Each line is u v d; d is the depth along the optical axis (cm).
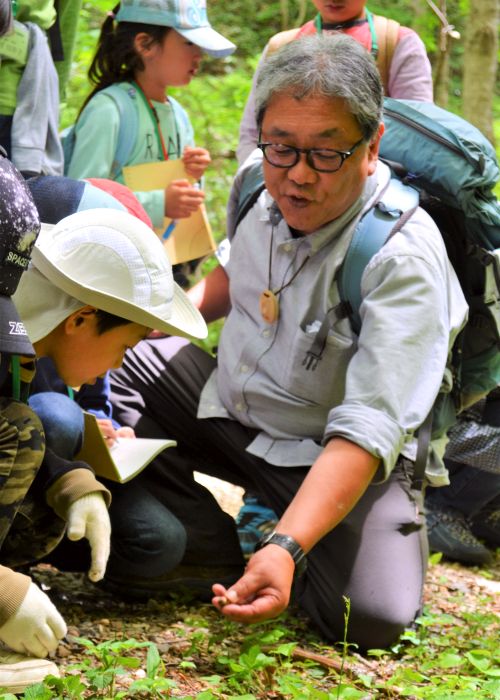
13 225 233
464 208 352
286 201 337
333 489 303
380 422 312
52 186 319
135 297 271
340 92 318
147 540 345
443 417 361
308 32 480
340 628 333
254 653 281
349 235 341
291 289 354
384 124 365
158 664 268
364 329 330
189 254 472
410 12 1148
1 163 242
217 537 374
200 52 492
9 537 285
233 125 875
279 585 285
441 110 366
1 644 258
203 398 388
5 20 283
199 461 404
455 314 344
